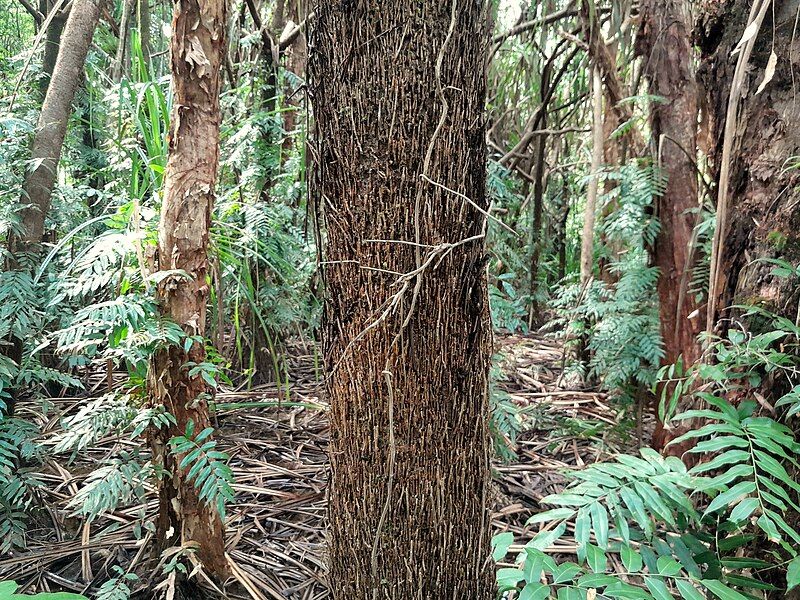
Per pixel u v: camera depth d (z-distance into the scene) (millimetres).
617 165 2949
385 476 1133
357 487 1157
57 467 2500
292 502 2395
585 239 2873
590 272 2895
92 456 2611
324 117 1121
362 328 1117
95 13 2438
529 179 4941
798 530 1348
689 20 2566
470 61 1098
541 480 2682
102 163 3629
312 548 2100
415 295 1056
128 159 2916
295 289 3320
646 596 1176
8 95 3002
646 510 1520
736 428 1312
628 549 1292
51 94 2359
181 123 1666
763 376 1426
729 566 1321
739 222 1506
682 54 2586
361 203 1088
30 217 2312
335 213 1124
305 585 1909
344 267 1125
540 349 4590
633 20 2752
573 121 5203
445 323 1106
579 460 2854
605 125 3201
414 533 1140
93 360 2961
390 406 1103
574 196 5289
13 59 3109
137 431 1590
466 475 1165
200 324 1729
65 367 3195
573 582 1268
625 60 3184
